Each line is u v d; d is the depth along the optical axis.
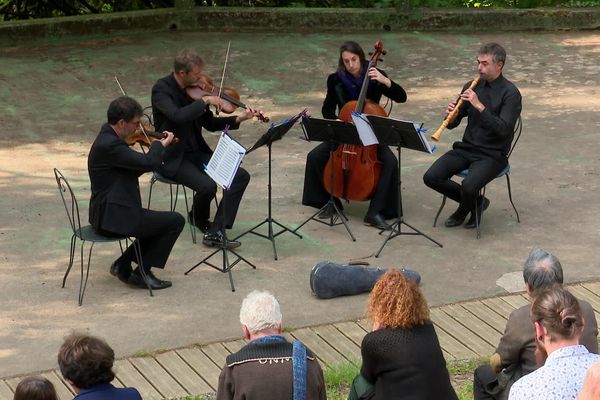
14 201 8.98
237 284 7.57
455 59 13.42
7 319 6.98
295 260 7.98
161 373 6.36
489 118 8.18
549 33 14.70
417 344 4.91
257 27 14.62
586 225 8.64
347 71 8.79
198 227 8.46
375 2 15.45
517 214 8.61
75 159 10.05
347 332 6.90
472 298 7.39
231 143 7.21
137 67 12.92
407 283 4.99
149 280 7.49
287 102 11.81
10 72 12.61
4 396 6.05
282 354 4.68
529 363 5.17
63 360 4.39
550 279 5.18
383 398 4.93
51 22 13.80
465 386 6.27
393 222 8.75
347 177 8.62
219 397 4.68
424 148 7.70
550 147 10.40
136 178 7.32
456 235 8.47
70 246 8.15
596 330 5.16
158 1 15.80
